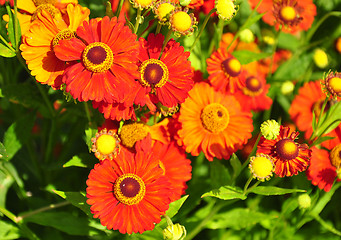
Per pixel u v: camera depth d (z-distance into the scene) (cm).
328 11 85
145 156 67
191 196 76
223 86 73
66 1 68
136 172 67
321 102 78
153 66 66
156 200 66
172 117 71
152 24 71
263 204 79
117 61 64
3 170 75
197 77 75
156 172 67
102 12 72
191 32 67
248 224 76
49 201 80
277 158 69
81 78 64
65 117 75
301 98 79
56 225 73
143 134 69
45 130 79
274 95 83
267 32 84
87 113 69
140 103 65
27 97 72
